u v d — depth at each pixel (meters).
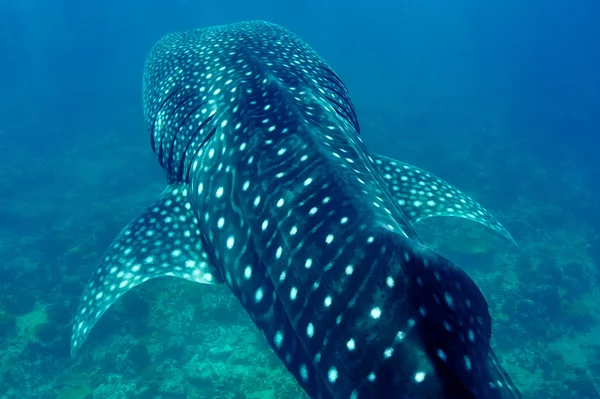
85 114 33.75
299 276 1.96
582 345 12.81
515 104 41.03
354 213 1.92
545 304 13.65
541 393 11.02
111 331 11.05
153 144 3.80
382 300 1.65
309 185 2.14
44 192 21.22
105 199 20.05
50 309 11.88
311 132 2.36
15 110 34.16
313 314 1.85
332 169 2.12
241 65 3.20
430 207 3.03
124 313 11.29
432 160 23.36
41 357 10.44
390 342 1.59
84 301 2.80
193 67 3.54
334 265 1.84
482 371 1.51
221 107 2.96
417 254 1.63
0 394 9.77
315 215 2.03
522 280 14.64
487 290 14.04
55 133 29.00
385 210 2.08
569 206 21.09
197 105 3.19
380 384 1.57
